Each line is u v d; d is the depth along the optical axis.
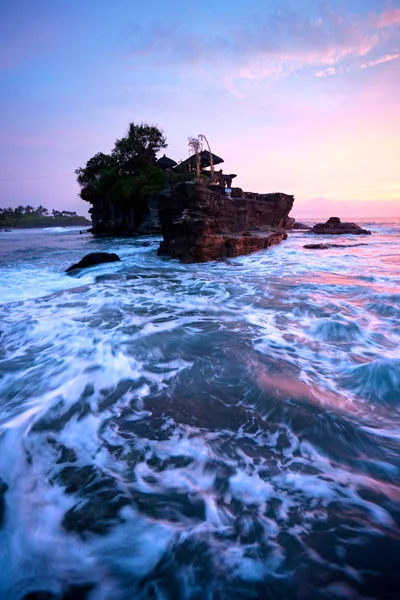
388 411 2.75
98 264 12.36
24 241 31.41
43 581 1.44
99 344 4.27
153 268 11.66
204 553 1.55
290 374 3.40
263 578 1.44
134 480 2.01
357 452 2.26
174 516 1.75
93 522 1.72
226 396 3.00
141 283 8.80
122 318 5.48
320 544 1.59
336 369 3.51
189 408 2.81
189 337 4.54
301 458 2.20
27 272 11.43
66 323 5.20
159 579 1.44
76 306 6.36
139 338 4.50
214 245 13.77
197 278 9.45
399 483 1.99
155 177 34.19
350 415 2.68
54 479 2.02
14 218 167.38
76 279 9.80
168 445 2.34
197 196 14.48
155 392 3.08
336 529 1.67
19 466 2.12
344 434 2.45
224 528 1.68
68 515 1.76
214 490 1.93
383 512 1.77
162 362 3.74
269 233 20.98
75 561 1.52
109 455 2.24
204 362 3.73
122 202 34.84
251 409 2.78
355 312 5.59
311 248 17.92
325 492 1.91
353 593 1.38
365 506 1.81
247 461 2.17
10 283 9.09
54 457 2.21
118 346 4.20
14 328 5.00
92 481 2.00
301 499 1.86
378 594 1.37
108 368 3.57
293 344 4.25
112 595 1.39
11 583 1.43
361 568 1.48
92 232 42.91
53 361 3.76
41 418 2.64
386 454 2.24
